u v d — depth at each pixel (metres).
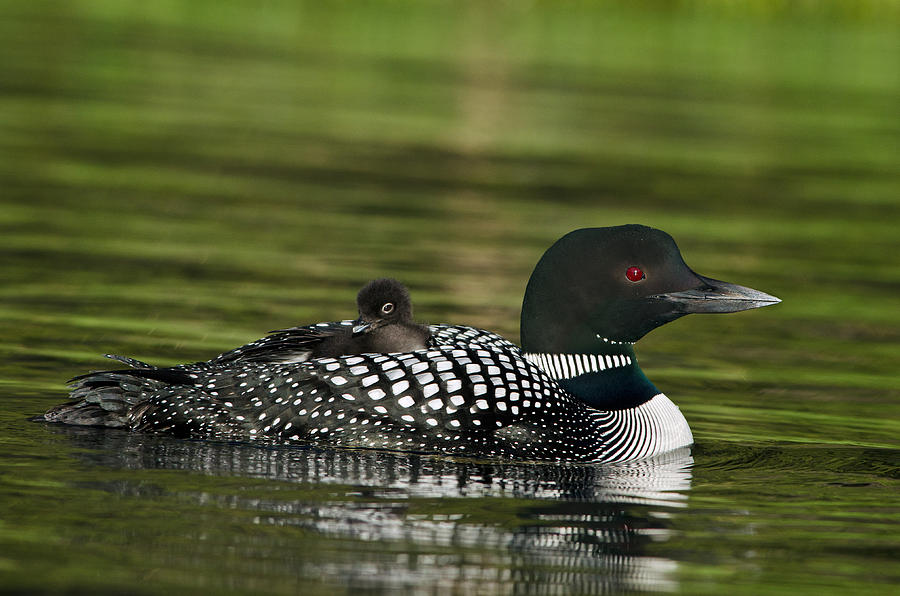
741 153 23.64
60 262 14.20
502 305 13.39
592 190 19.91
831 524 7.49
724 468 8.71
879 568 6.78
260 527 6.94
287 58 32.34
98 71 28.50
